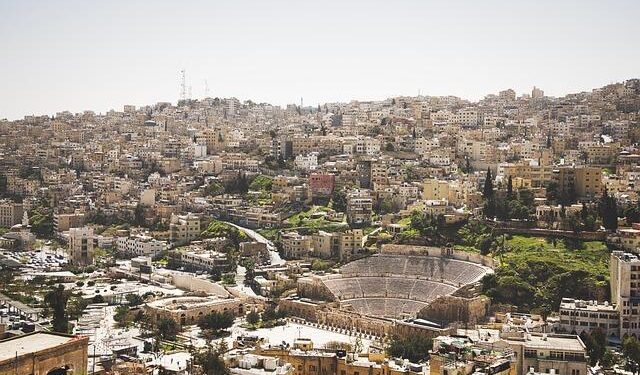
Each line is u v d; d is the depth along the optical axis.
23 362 171.75
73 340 185.38
